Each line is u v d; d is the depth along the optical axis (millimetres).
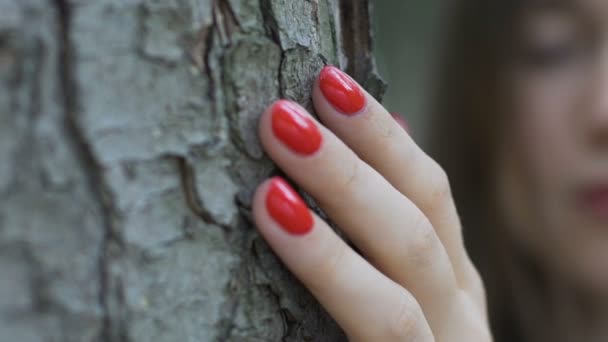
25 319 241
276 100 281
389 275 296
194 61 263
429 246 296
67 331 246
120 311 252
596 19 499
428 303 303
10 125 239
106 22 249
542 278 640
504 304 659
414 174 303
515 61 559
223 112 270
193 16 262
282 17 280
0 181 238
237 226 273
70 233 246
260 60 276
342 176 282
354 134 292
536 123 550
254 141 276
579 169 527
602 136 505
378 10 1604
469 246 651
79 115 246
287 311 284
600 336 618
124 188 252
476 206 645
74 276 246
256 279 277
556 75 536
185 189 263
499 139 586
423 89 718
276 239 275
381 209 289
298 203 275
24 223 241
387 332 286
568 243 568
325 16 296
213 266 269
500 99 573
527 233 608
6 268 240
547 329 647
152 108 257
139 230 255
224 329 272
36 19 241
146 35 255
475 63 597
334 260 280
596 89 497
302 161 278
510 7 551
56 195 244
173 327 261
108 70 250
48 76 242
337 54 303
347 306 283
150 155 256
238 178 273
